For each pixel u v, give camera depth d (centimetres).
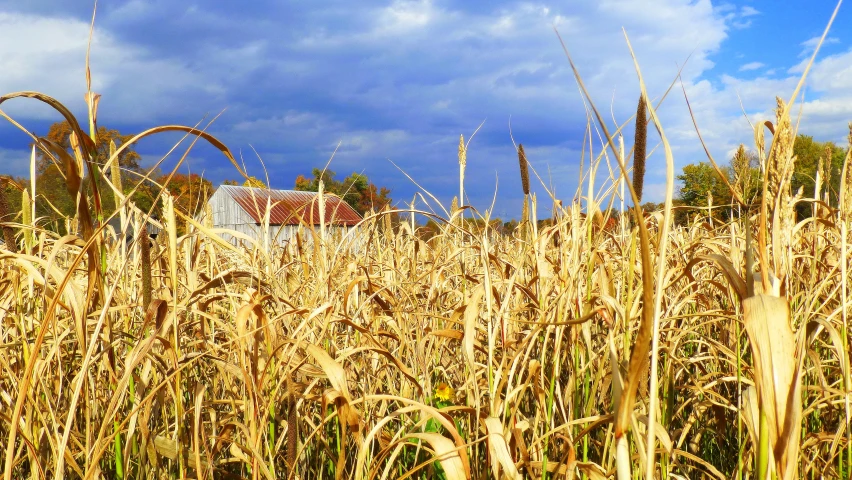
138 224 221
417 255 465
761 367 123
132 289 305
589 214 234
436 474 267
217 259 398
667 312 272
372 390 296
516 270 241
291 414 221
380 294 322
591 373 258
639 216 95
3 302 249
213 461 256
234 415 249
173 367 220
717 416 285
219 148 214
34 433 218
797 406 120
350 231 360
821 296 328
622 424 110
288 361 220
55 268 189
